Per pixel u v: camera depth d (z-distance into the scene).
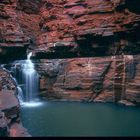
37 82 35.88
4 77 30.53
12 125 21.17
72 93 34.84
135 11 34.12
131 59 32.97
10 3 41.56
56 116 26.91
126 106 31.41
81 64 35.47
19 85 34.28
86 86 34.44
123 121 25.09
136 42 34.00
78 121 25.12
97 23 36.75
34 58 37.34
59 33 39.44
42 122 24.86
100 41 35.53
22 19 42.00
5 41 35.81
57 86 35.50
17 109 22.45
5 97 24.39
